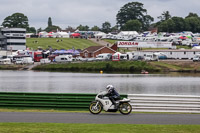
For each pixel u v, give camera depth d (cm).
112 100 3394
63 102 3781
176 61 15900
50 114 3394
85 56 19112
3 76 13388
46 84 10069
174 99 3691
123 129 2623
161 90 8338
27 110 3719
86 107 3769
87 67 16112
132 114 3450
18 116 3247
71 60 17538
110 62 15988
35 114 3388
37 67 17100
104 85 9638
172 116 3341
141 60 16312
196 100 3678
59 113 3481
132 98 3716
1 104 3825
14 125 2733
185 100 3684
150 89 8575
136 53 17538
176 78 11944
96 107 3422
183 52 17088
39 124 2786
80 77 12638
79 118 3161
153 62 15725
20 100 3809
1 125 2728
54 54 18700
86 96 3791
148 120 3084
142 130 2598
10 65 17788
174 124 2880
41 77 12781
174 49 18075
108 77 12538
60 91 8175
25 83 10481
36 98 3803
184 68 15062
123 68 15475
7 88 8981
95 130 2572
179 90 8362
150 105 3697
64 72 15625
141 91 8106
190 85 9594
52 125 2747
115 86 9331
